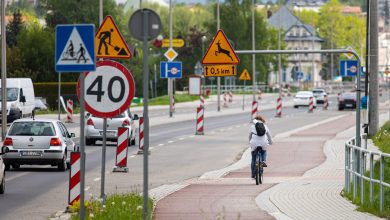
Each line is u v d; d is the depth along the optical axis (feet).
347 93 582.35
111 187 163.63
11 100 397.60
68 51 91.61
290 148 264.52
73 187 122.83
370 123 282.36
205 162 221.46
